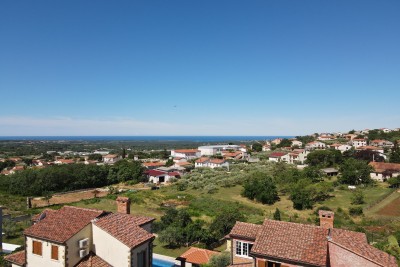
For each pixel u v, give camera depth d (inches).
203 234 1985.7
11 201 3681.1
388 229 2295.8
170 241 1940.2
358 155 4987.7
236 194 3779.5
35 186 4200.3
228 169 5369.1
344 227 2330.2
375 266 889.5
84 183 4665.4
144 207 3157.0
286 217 2738.7
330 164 4785.9
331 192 3582.7
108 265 917.2
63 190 4429.1
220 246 1964.8
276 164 4911.4
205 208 3097.9
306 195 3129.9
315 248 918.4
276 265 918.4
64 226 949.2
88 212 1023.0
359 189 3526.1
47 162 7116.1
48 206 3307.1
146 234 981.8
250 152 7790.4
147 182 5088.6
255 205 3314.5
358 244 991.0
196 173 5211.6
